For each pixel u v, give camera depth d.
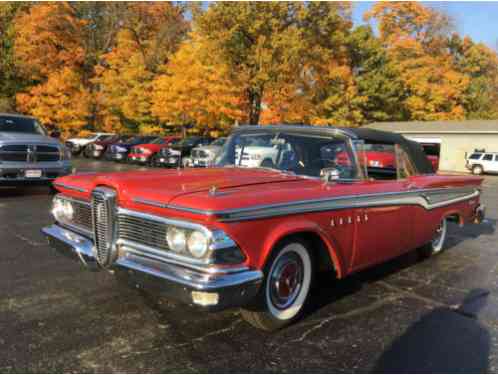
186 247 2.91
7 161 8.87
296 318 3.67
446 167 31.98
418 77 38.97
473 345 3.29
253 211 2.97
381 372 2.86
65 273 4.60
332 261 3.79
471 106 45.34
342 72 31.83
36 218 7.42
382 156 4.60
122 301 3.89
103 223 3.36
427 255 5.79
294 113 28.80
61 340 3.13
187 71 24.81
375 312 3.90
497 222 8.99
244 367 2.86
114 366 2.80
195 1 30.09
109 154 23.88
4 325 3.34
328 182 3.85
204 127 29.28
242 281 2.85
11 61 34.59
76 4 38.31
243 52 27.56
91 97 32.94
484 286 4.75
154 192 3.14
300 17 26.55
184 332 3.33
